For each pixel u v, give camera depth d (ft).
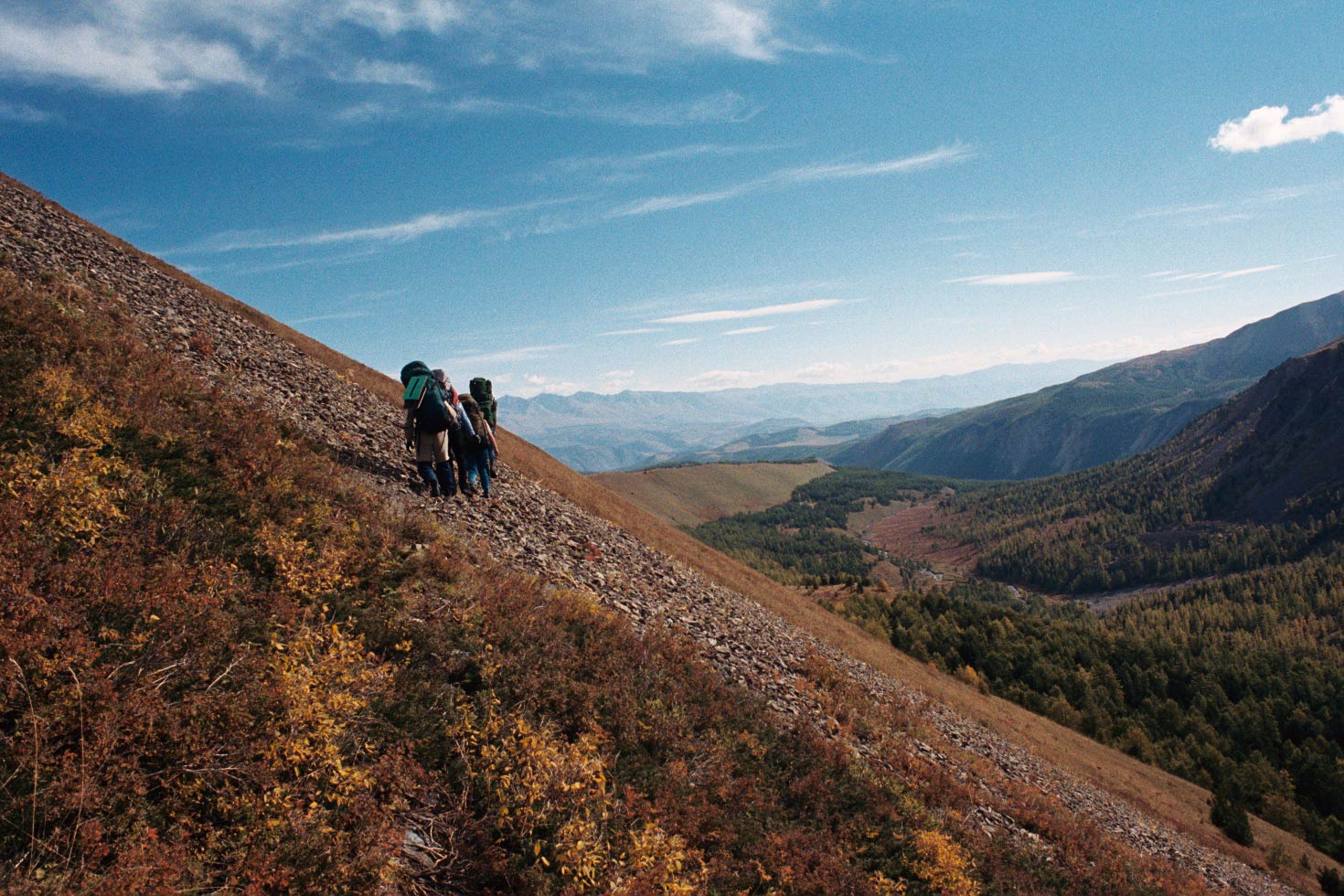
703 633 45.42
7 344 25.25
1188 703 430.20
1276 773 334.65
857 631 168.45
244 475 25.49
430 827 16.48
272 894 12.32
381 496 33.32
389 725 17.80
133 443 23.63
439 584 26.16
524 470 82.94
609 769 21.53
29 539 15.88
